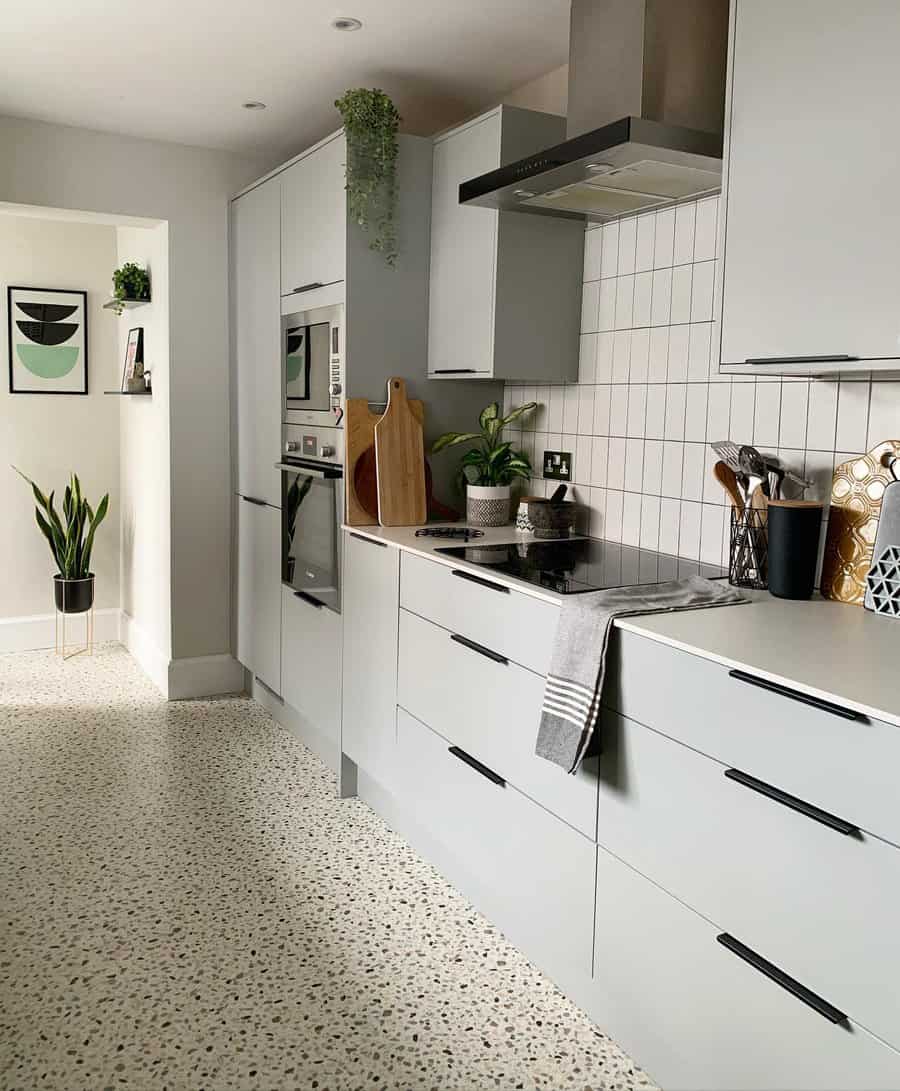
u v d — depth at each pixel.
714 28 2.41
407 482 3.22
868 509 2.10
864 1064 1.43
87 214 3.98
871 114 1.75
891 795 1.37
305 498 3.54
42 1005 2.13
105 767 3.56
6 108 3.64
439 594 2.63
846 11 1.79
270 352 3.86
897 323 1.73
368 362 3.22
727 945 1.67
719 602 2.08
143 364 4.69
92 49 3.05
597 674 1.93
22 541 5.16
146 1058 1.97
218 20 2.81
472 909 2.59
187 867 2.80
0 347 5.00
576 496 3.14
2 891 2.64
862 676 1.54
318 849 2.93
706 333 2.59
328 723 3.44
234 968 2.29
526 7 2.70
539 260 2.98
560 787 2.13
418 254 3.27
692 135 2.16
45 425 5.15
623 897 1.95
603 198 2.61
